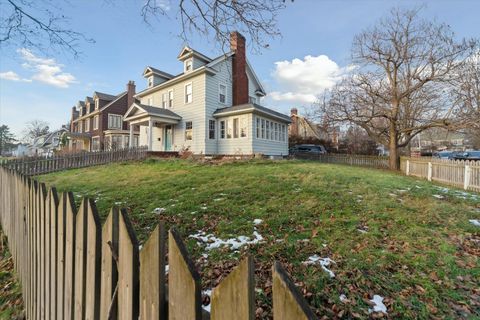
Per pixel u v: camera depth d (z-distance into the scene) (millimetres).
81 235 1532
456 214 4680
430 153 28453
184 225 3992
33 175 11258
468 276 2664
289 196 5566
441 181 9891
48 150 38656
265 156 14656
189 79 16641
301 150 24219
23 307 2740
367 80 15703
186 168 10344
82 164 13016
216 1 3594
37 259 2316
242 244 3309
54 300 1896
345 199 5344
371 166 18484
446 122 13836
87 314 1450
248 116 15047
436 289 2439
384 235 3621
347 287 2441
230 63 17516
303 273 2648
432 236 3625
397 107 15328
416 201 5516
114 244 1296
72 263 1635
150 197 5727
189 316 903
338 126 17250
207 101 15836
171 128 17781
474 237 3666
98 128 28641
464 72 13281
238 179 7520
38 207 2326
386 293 2375
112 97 30734
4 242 4172
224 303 833
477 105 13109
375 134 16922
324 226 3885
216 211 4594
